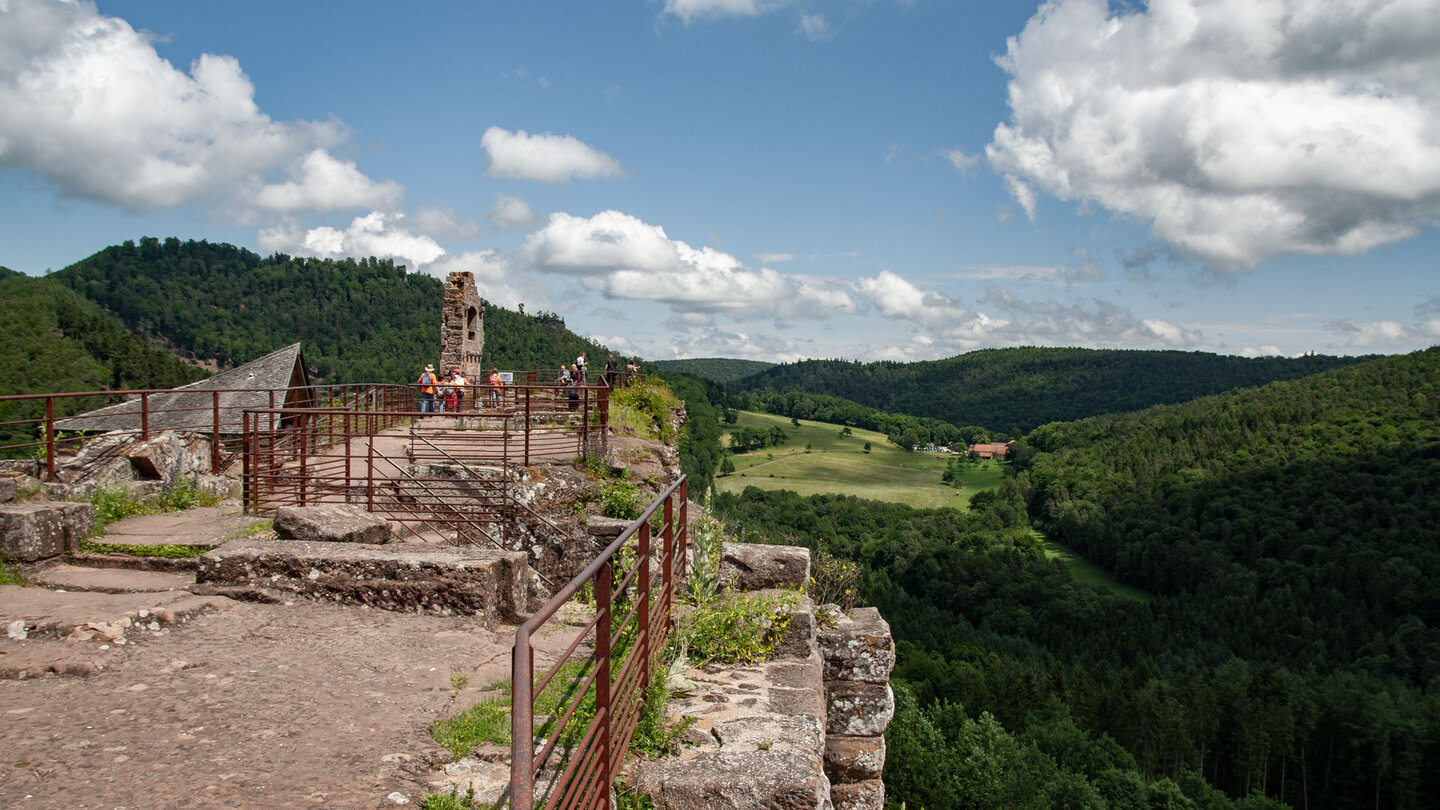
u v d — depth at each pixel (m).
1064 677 59.84
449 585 5.92
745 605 6.13
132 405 16.38
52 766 3.28
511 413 12.42
